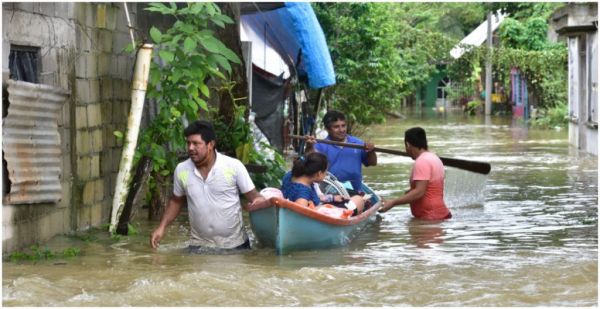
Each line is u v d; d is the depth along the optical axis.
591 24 21.62
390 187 15.59
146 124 13.03
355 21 24.02
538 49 38.91
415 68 42.00
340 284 7.89
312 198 9.97
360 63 24.45
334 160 11.78
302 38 16.19
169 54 10.59
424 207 11.88
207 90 11.19
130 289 7.58
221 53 10.90
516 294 7.55
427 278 8.15
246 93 14.03
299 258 9.16
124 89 12.29
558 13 23.66
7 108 8.79
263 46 17.55
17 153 8.98
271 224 9.41
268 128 17.61
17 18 9.01
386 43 26.41
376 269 8.56
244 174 9.45
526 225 11.40
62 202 10.18
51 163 9.66
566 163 19.45
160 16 13.62
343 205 10.57
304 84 19.27
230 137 13.48
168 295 7.42
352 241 10.27
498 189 15.15
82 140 10.70
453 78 51.81
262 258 9.16
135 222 11.65
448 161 13.29
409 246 9.94
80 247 9.72
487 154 21.92
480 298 7.42
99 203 11.34
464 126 35.09
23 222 9.24
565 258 9.14
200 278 7.86
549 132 30.17
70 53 10.31
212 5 10.96
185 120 12.98
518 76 42.41
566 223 11.55
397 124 37.12
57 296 7.44
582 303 7.24
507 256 9.27
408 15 53.69
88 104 10.88
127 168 10.62
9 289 7.58
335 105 25.25
